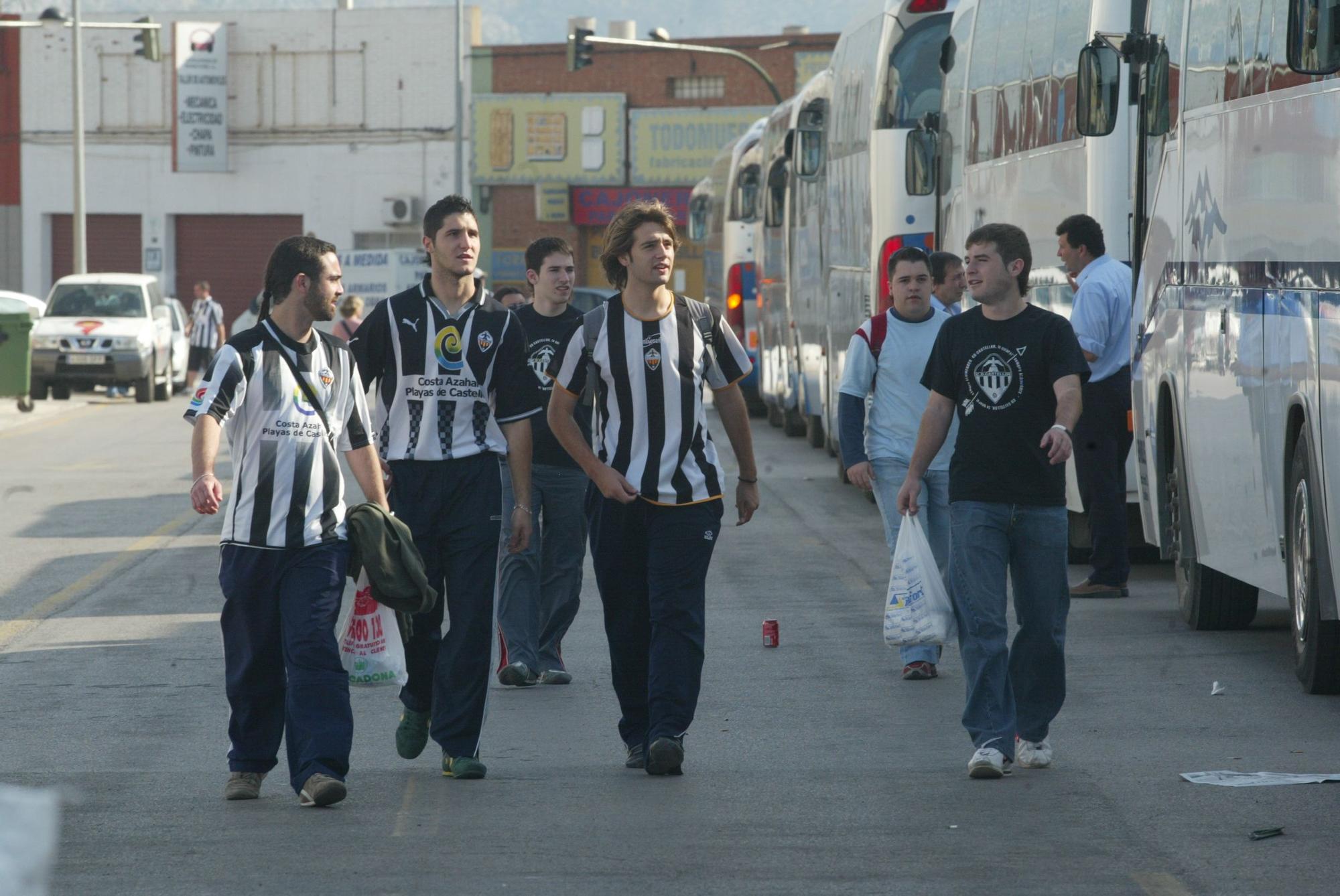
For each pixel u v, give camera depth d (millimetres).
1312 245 17719
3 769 15609
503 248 121562
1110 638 22422
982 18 34125
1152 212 24953
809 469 48500
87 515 37688
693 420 14883
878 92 39688
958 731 17062
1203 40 22172
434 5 120312
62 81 123500
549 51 119688
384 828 13336
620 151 119938
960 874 12000
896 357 19969
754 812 13805
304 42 121312
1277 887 11641
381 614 14406
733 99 119562
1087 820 13445
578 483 19766
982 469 14812
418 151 121125
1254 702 18266
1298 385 18156
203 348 83000
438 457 14883
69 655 21828
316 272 13930
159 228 123250
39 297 124375
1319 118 17484
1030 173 30359
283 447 13906
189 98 118562
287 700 14023
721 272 82875
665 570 14875
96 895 11555
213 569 29797
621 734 15656
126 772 15492
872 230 40031
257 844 12875
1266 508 19531
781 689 19359
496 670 20422
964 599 14914
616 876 11984
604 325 14812
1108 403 25328
